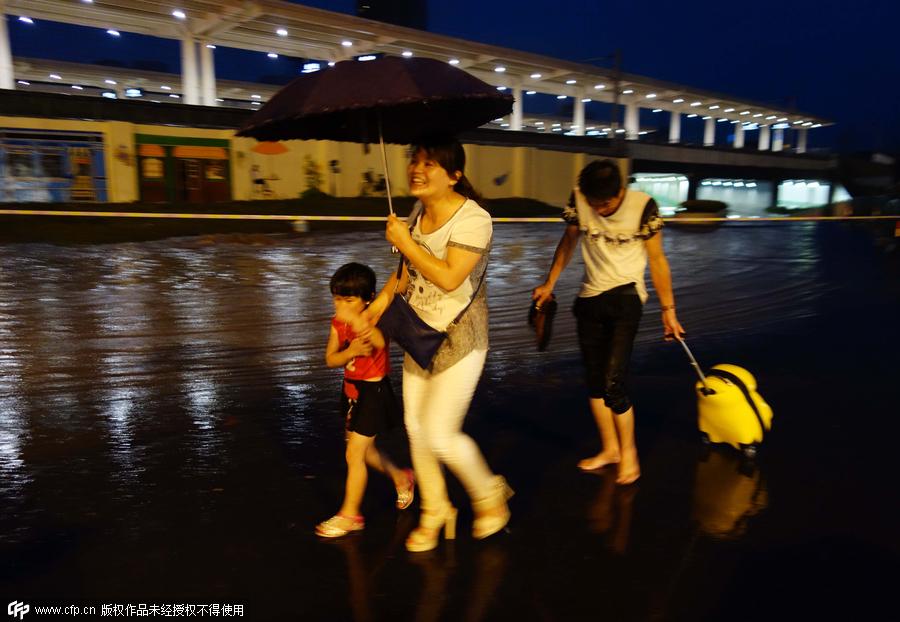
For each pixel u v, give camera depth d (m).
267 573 2.74
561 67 43.69
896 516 3.26
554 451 4.09
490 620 2.46
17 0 27.05
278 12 29.92
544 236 21.03
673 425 4.53
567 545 2.99
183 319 7.93
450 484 3.62
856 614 2.50
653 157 51.09
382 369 3.01
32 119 22.27
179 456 3.93
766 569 2.80
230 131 26.48
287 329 7.50
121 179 24.09
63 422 4.49
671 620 2.47
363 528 3.13
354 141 3.08
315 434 4.32
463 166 2.65
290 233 20.14
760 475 3.73
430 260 2.55
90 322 7.68
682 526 3.16
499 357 6.38
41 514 3.20
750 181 65.88
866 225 26.48
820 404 4.96
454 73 2.47
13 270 11.57
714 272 12.95
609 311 3.49
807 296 10.21
